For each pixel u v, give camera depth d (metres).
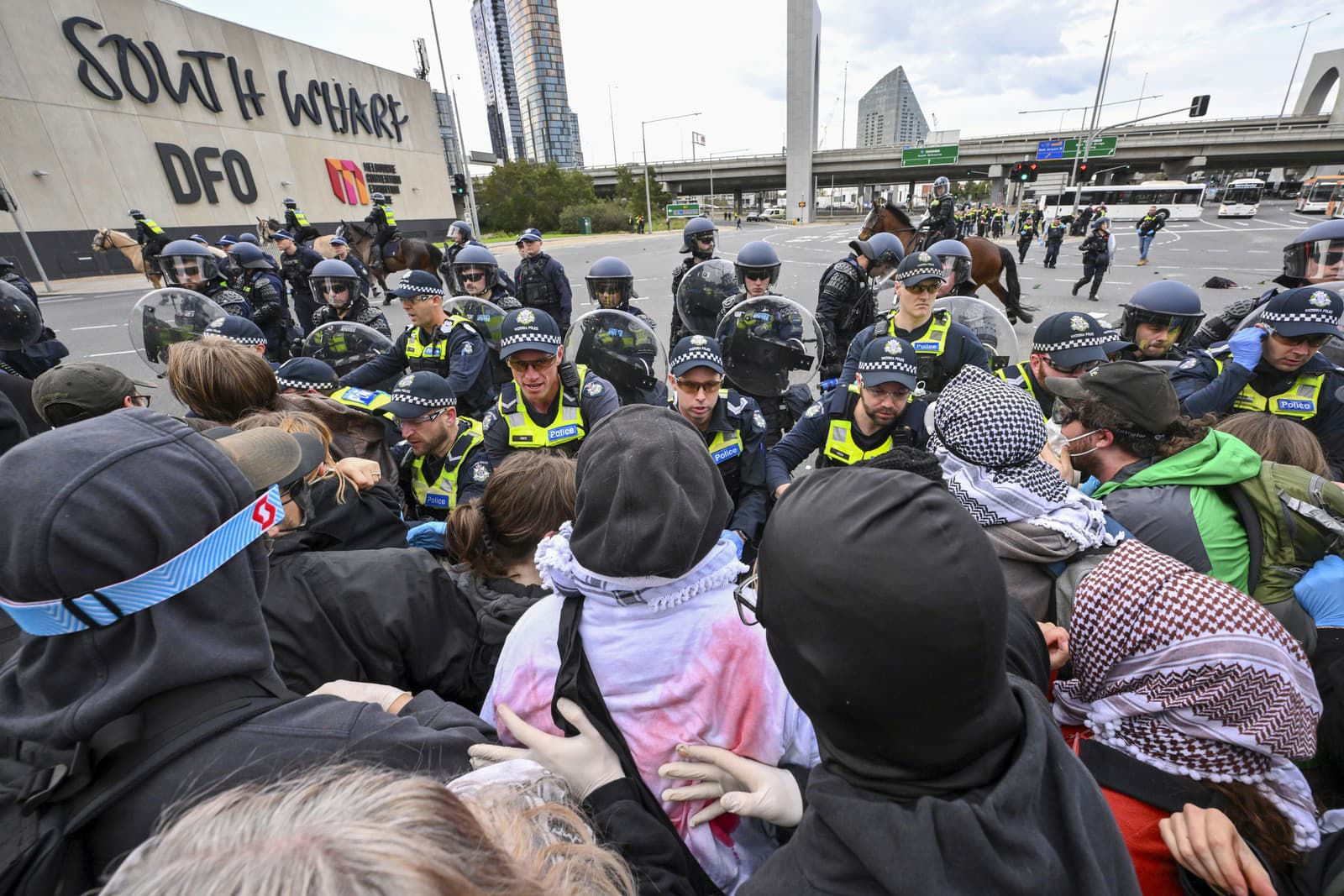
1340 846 0.79
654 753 0.84
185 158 18.94
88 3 16.64
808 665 0.52
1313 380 2.38
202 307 4.23
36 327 3.86
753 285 3.85
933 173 51.97
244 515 0.68
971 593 0.46
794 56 48.78
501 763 0.72
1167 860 0.85
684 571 0.82
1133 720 0.91
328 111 23.91
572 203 43.47
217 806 0.43
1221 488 1.32
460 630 1.27
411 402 2.21
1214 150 43.56
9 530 0.55
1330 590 1.17
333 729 0.68
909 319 3.21
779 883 0.54
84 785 0.59
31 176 15.85
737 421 2.33
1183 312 2.74
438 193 30.75
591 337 3.30
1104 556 1.10
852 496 0.53
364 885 0.35
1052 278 13.31
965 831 0.45
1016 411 1.14
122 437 0.62
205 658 0.62
